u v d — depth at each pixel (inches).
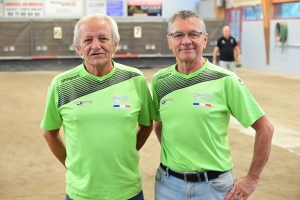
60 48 580.1
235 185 80.0
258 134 79.4
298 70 511.5
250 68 606.2
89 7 690.2
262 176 167.5
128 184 83.5
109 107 80.7
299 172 172.6
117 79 83.1
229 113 81.9
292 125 253.8
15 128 246.7
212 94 79.0
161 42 609.3
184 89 80.7
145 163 184.2
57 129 89.1
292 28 515.5
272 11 553.0
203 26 80.1
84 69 82.7
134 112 82.4
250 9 597.3
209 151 79.3
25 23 562.9
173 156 81.5
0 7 658.2
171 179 82.4
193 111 78.7
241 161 186.2
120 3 699.4
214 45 615.2
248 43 607.8
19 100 339.3
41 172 173.8
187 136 79.3
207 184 79.6
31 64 575.8
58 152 92.0
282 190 153.6
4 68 567.5
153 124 93.4
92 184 81.6
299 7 503.5
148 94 87.0
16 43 564.1
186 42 78.0
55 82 84.0
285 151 201.3
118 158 81.3
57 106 83.7
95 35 79.1
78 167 82.4
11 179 165.3
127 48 597.9
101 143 80.1
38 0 669.3
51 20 571.5
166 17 721.0
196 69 81.0
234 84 78.9
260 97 353.4
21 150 203.8
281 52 538.3
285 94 369.7
